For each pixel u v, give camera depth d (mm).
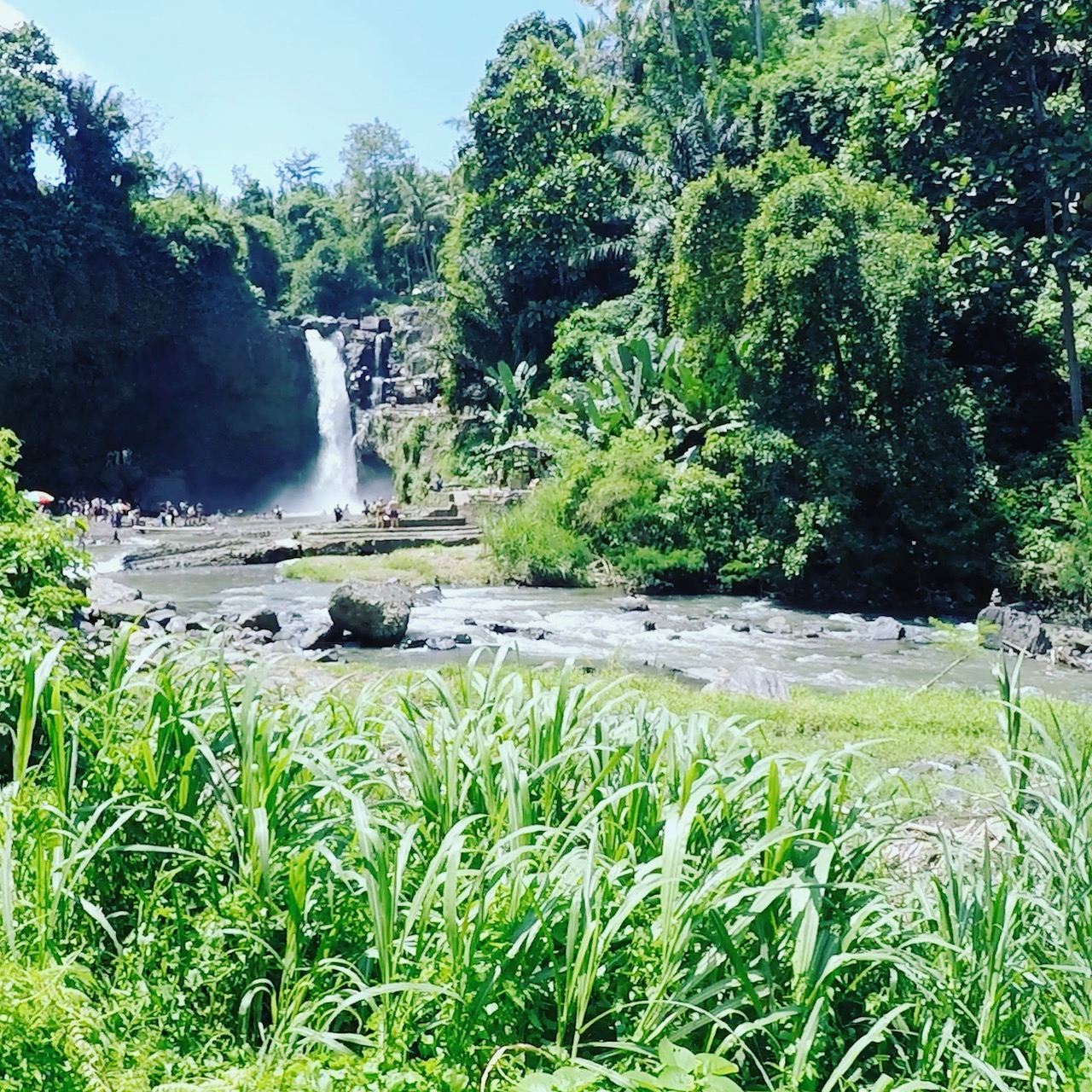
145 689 3375
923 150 21328
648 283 33938
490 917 2547
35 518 4684
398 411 45031
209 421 47469
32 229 39406
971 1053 2457
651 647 14516
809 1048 2240
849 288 18969
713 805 2857
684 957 2617
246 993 2582
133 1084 2041
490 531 22328
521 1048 2375
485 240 40438
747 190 21984
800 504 19234
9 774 3535
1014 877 2961
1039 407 22344
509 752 2834
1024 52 19469
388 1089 2193
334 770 2812
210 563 24000
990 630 14406
